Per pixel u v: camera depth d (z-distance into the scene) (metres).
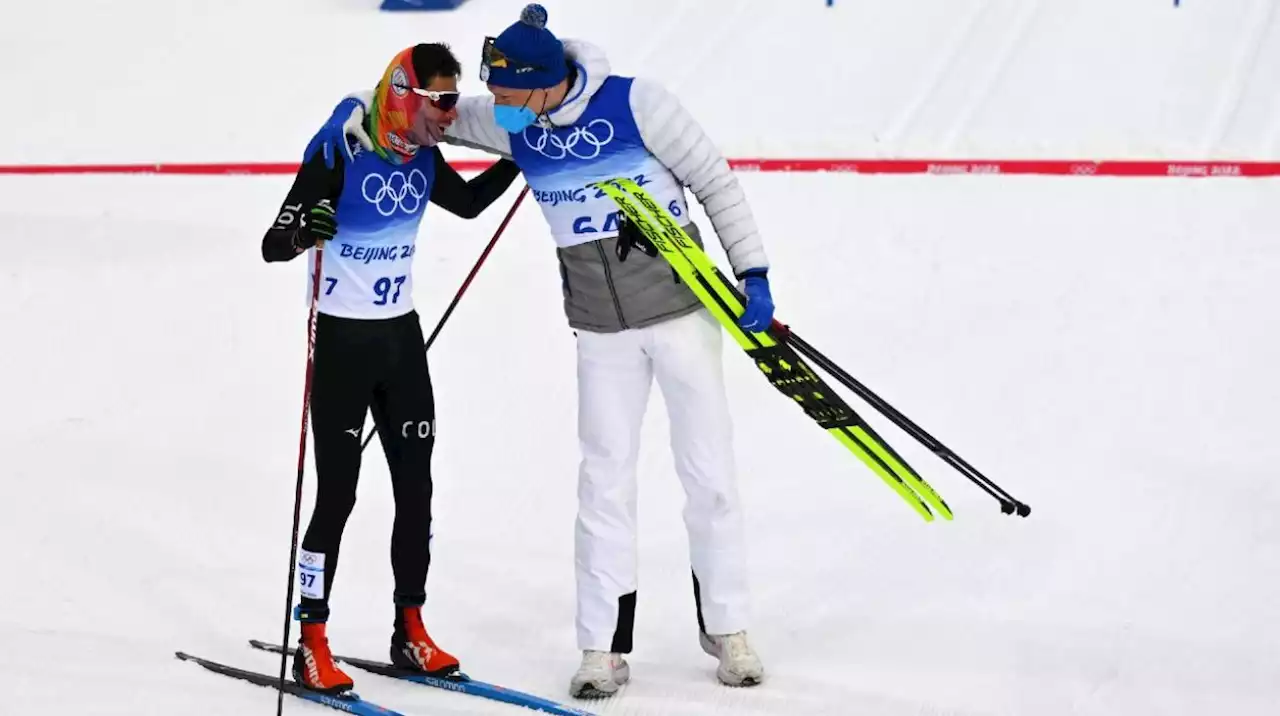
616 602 12.47
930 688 12.59
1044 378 20.47
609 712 12.12
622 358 12.37
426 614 14.49
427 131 11.64
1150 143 32.75
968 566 15.17
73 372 22.47
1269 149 31.89
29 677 12.67
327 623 14.34
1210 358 20.78
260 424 20.17
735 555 12.55
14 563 15.58
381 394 12.56
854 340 22.45
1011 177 31.66
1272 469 17.08
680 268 11.84
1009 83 37.06
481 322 24.22
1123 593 14.39
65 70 44.22
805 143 35.00
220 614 14.37
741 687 12.61
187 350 23.39
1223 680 12.56
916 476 12.81
